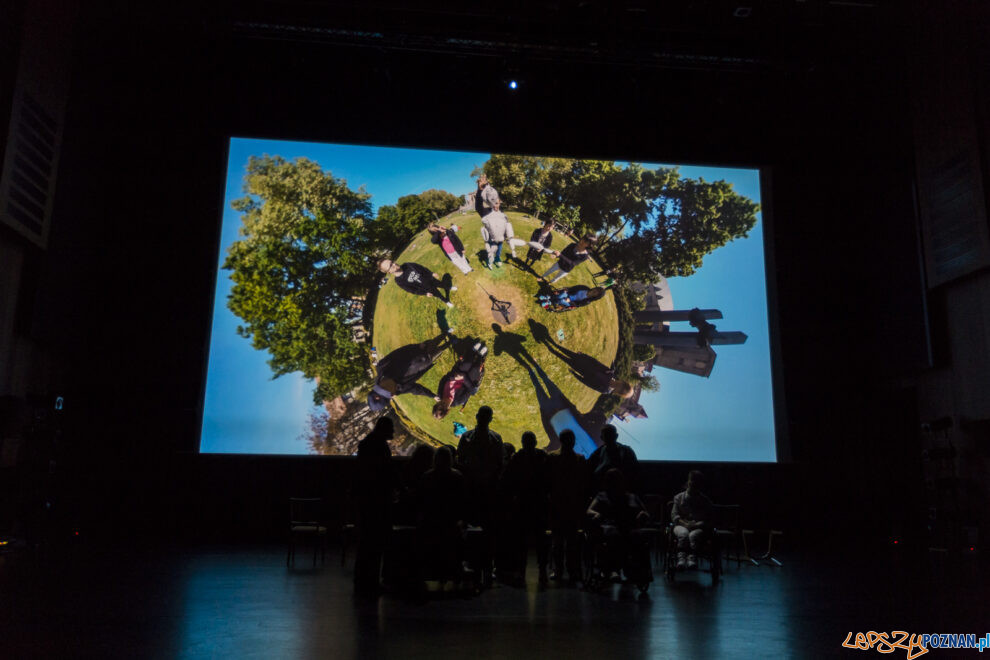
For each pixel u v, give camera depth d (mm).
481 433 6188
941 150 9891
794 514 10469
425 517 5543
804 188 11492
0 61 8172
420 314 10547
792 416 10781
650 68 10945
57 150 9289
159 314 10289
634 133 11469
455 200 10969
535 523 6191
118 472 9773
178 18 9969
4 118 8234
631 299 10844
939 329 10281
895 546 9828
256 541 9180
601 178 11219
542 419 10336
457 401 10305
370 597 5027
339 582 5742
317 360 10320
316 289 10531
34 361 9227
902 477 10664
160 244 10477
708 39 10352
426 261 10719
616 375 10594
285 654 3242
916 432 10859
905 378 11062
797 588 5754
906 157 10695
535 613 4473
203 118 10859
